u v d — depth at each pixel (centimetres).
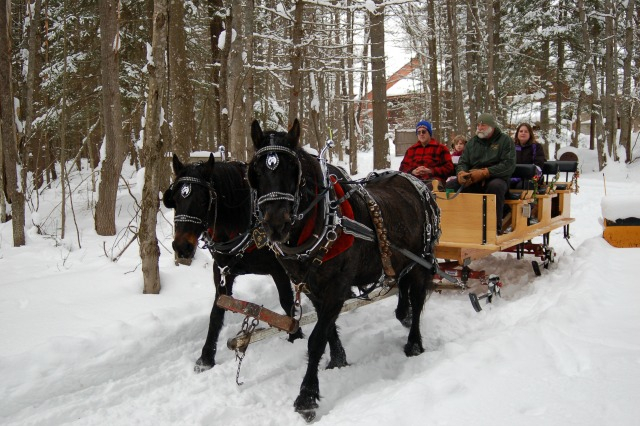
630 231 791
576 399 345
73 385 453
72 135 1973
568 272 715
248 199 529
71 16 1561
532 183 741
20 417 410
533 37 2738
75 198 1606
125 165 2652
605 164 2622
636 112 2972
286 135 400
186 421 414
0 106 984
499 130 716
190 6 1506
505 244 666
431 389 379
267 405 445
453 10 2322
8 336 505
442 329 607
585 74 2855
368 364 517
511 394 360
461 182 689
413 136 3350
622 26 3083
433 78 2316
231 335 588
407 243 535
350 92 2959
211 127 2095
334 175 461
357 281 491
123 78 1572
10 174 991
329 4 1087
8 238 1066
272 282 710
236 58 1042
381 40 1325
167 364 517
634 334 444
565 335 447
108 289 659
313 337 438
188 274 721
